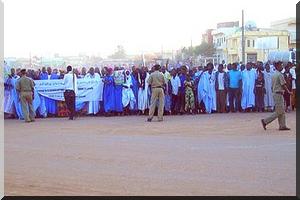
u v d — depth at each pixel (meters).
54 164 9.57
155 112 18.64
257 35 43.88
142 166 9.23
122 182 8.02
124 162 9.65
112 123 16.38
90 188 7.68
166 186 7.71
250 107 19.34
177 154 10.45
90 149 11.23
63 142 12.36
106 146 11.63
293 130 13.97
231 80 19.19
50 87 18.86
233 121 16.38
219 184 7.79
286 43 36.69
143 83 19.12
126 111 19.27
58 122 16.98
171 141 12.34
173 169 8.92
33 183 8.05
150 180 8.11
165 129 14.65
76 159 10.05
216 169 8.88
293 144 11.59
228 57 47.22
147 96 19.08
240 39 45.88
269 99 19.42
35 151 11.05
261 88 19.27
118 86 18.97
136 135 13.52
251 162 9.50
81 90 19.00
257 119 16.81
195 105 19.20
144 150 11.01
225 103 19.36
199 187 7.62
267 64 19.53
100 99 19.11
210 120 16.77
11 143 12.27
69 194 7.36
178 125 15.53
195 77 19.28
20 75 17.72
